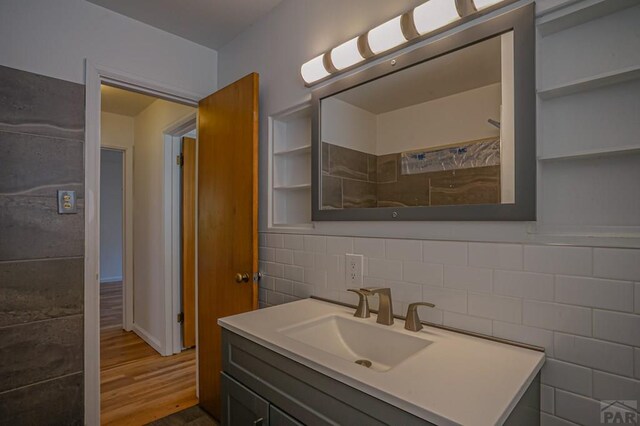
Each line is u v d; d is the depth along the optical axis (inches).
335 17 61.7
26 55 63.6
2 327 60.6
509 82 41.2
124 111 136.6
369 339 49.4
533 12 39.3
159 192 121.6
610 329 35.1
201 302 86.9
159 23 79.0
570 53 39.2
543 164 40.6
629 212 35.7
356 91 58.1
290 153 73.8
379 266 54.8
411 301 50.8
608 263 35.2
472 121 45.0
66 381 66.7
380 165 54.7
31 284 63.3
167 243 119.2
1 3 61.3
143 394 92.0
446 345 41.1
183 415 82.3
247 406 46.2
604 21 37.3
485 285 43.5
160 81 81.3
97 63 71.7
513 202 40.7
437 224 48.2
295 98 69.4
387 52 53.3
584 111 38.5
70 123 68.0
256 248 71.3
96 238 70.7
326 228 63.2
